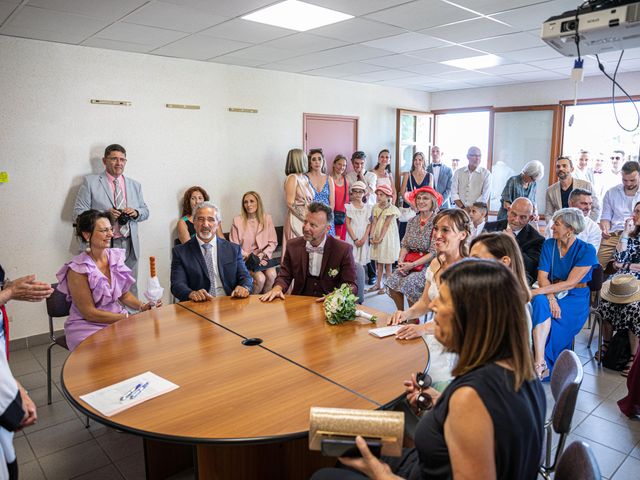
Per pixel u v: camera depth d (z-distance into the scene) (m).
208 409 1.50
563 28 2.85
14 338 4.01
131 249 4.39
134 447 2.57
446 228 2.38
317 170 5.36
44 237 4.14
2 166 3.88
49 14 3.25
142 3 3.06
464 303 1.04
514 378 0.99
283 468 1.88
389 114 7.16
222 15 3.37
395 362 1.87
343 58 4.96
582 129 6.87
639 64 5.34
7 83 3.83
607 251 4.36
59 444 2.59
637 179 4.36
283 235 5.45
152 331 2.27
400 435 1.14
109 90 4.38
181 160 4.95
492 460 0.96
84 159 4.30
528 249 3.47
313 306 2.67
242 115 5.39
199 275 3.13
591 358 3.71
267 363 1.87
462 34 4.03
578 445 1.24
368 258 5.52
